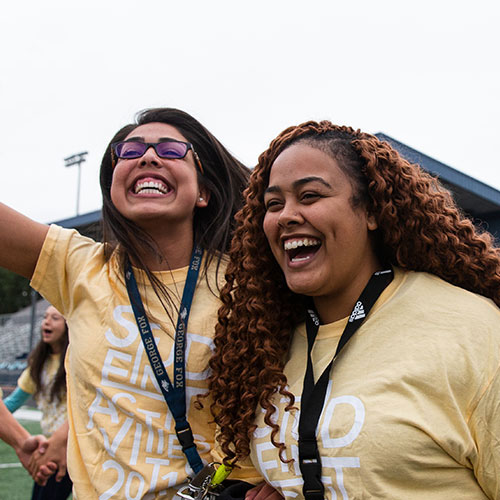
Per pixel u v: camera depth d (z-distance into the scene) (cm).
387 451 124
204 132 208
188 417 177
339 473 129
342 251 143
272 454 145
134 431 174
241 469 169
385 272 149
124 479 172
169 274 192
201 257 198
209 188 208
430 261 148
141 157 188
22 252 194
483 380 125
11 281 4625
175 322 183
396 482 125
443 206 153
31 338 2075
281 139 155
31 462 279
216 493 165
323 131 150
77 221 2228
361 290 150
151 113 206
